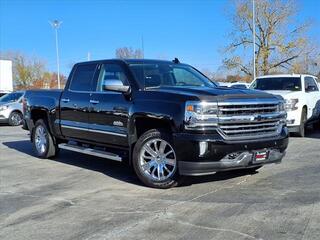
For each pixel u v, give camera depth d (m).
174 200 6.16
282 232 4.80
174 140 6.43
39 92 10.02
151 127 7.09
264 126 6.80
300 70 52.97
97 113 7.91
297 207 5.62
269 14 52.66
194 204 5.93
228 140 6.35
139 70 7.55
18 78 88.69
